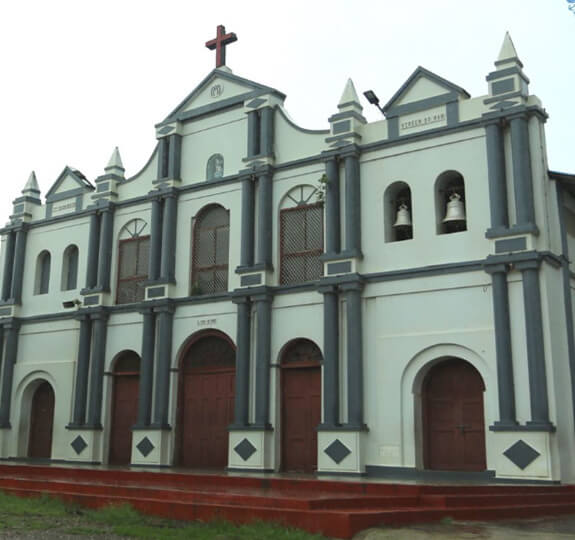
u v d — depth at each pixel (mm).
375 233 19516
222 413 21500
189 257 22844
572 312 18172
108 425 23578
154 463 21562
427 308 18359
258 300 20703
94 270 24859
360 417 18500
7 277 27109
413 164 19297
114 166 25172
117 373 23859
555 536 11453
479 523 12727
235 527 11438
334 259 19562
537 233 17281
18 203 27500
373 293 19141
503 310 17141
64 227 26344
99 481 16641
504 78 18203
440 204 19031
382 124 20016
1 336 26500
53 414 25359
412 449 17906
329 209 20031
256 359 20500
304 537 10750
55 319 25500
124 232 24797
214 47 24172
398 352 18484
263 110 22094
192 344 22438
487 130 18172
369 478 17219
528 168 17594
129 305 23594
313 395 19969
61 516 12695
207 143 23422
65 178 26859
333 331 19281
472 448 17766
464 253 18125
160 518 12547
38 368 25422
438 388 18516
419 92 19625
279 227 21297
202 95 23781
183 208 23391
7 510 13102
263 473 19469
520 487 15008
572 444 16984
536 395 16438
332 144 20312
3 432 25516
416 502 13336
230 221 22219
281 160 21656
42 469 18469
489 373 17219
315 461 19562
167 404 22062
